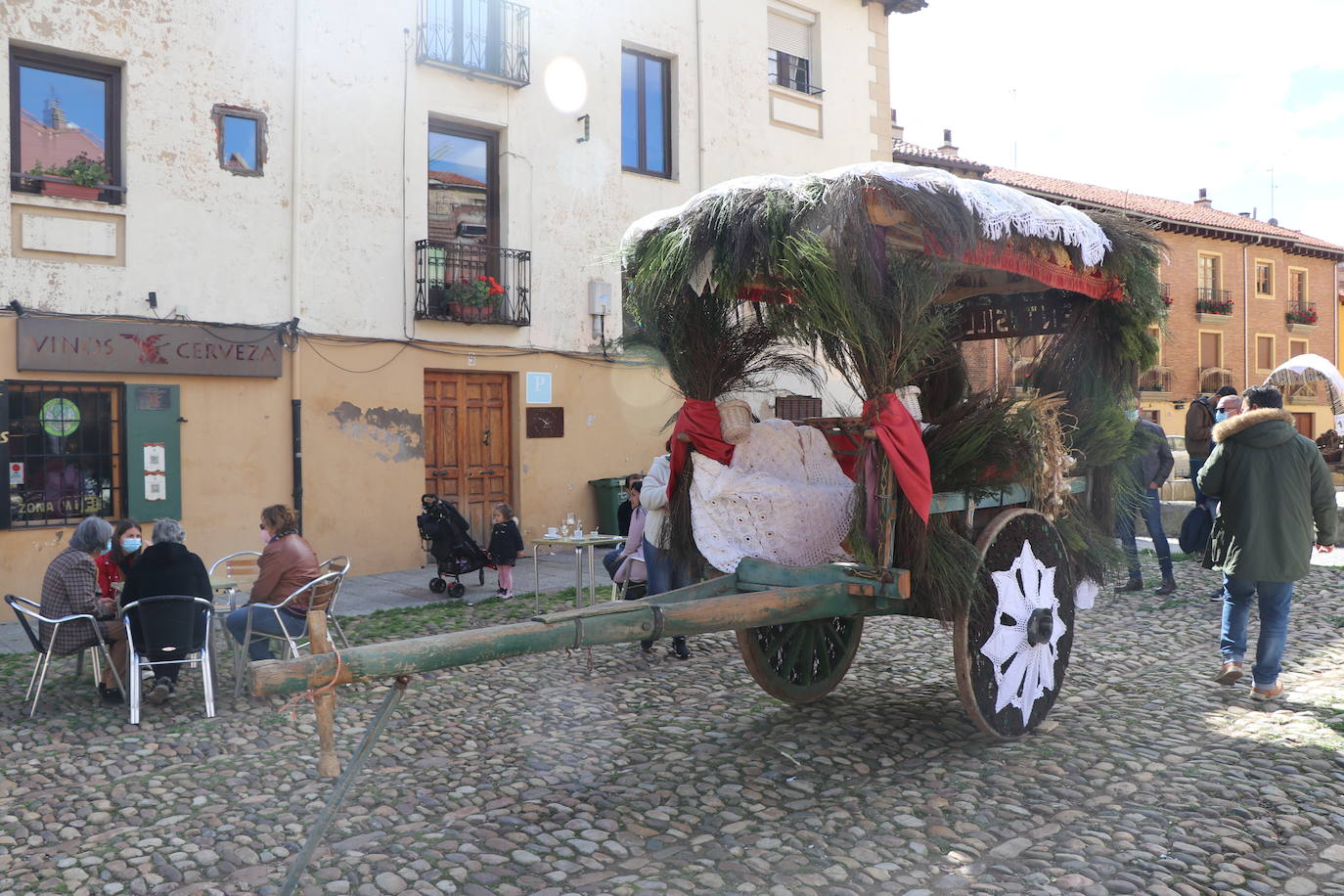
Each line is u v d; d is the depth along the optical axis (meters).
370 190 11.60
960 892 3.36
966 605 4.48
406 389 11.91
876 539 4.46
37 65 9.67
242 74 10.68
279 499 10.99
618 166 13.72
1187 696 5.70
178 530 5.93
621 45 13.80
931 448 4.69
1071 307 5.69
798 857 3.65
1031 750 4.76
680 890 3.40
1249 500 5.56
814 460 5.04
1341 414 21.48
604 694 6.01
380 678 3.10
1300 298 39.94
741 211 4.12
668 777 4.53
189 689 6.36
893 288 4.25
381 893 3.41
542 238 13.03
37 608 6.00
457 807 4.21
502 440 12.98
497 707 5.76
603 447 13.66
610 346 5.24
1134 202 35.06
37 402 9.62
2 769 4.83
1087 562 5.48
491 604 9.54
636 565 7.24
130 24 9.99
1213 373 36.22
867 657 6.76
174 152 10.27
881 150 16.98
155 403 10.20
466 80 12.34
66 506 9.80
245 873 3.59
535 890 3.42
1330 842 3.69
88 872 3.63
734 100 14.91
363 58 11.53
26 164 9.62
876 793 4.24
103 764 4.87
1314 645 6.95
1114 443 5.59
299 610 6.33
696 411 4.92
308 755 4.95
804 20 16.00
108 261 9.91
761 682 5.20
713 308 4.90
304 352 11.13
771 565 4.59
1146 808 4.03
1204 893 3.31
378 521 11.70
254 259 10.79
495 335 12.64
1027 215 4.43
